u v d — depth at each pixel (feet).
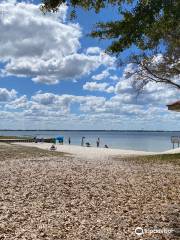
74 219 37.01
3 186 55.36
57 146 208.23
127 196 48.60
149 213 39.32
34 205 43.27
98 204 43.86
